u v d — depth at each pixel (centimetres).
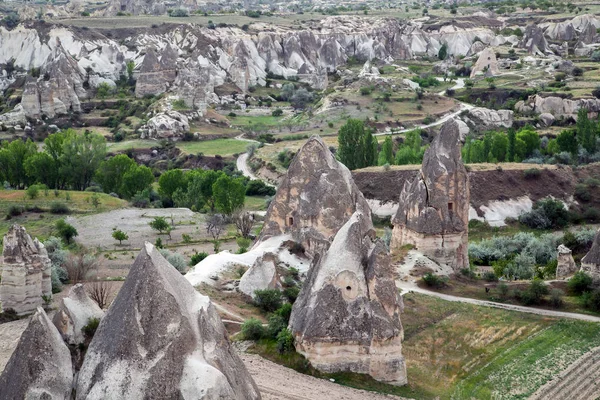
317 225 7906
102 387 3841
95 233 11425
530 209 12619
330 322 5606
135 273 4053
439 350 6456
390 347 5591
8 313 7038
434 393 5572
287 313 6325
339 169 8175
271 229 8244
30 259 7138
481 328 6919
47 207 12900
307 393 5253
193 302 4203
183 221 12331
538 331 6938
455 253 8581
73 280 8338
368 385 5491
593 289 7694
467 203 8669
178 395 3838
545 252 10088
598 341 6781
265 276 7231
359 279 5672
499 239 10688
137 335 3891
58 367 3959
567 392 5891
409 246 8700
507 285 7950
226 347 4169
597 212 12444
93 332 4172
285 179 8244
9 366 3984
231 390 3900
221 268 7675
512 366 6225
